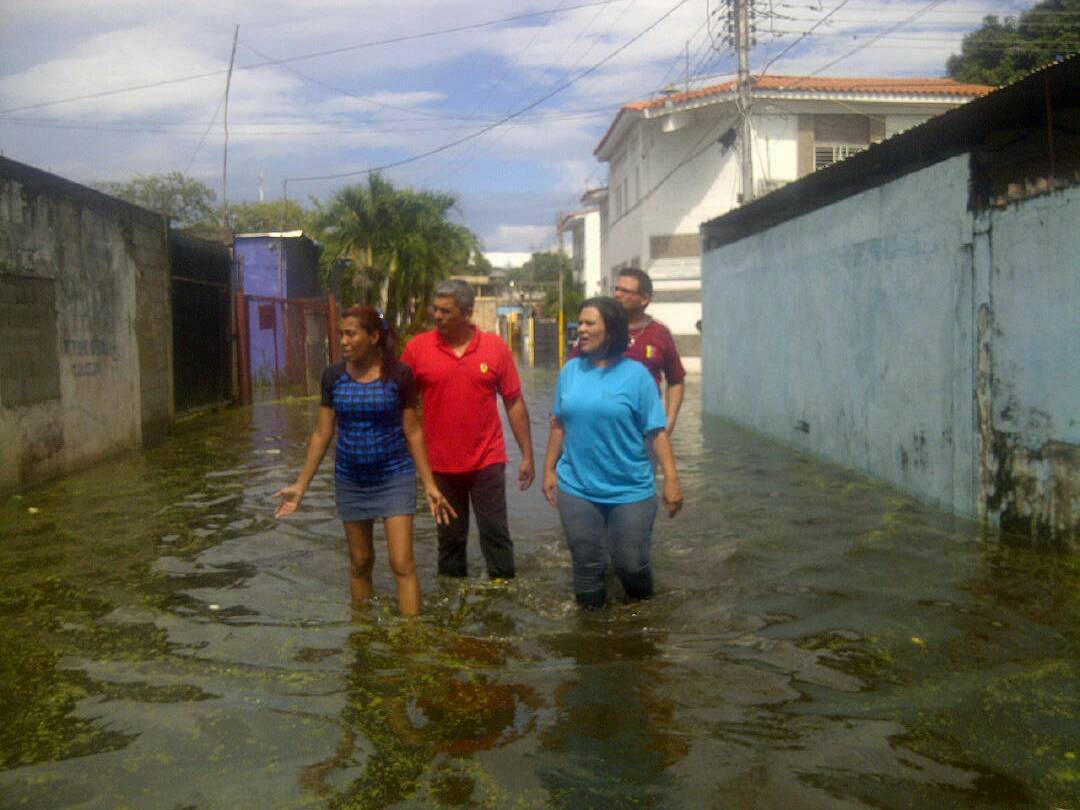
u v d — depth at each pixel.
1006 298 6.88
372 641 4.68
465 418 5.84
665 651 4.54
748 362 14.30
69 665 4.29
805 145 29.39
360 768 3.29
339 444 5.26
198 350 16.17
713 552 6.43
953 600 5.22
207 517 7.62
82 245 10.58
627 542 5.25
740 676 4.17
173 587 5.60
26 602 5.27
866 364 9.55
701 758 3.37
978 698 3.87
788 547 6.53
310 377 23.36
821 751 3.42
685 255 30.77
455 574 5.96
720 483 9.18
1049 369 6.39
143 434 12.45
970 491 7.42
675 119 29.80
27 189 9.21
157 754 3.39
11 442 8.70
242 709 3.79
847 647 4.52
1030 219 6.56
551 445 5.65
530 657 4.46
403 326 34.25
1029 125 8.05
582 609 5.28
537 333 46.59
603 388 5.21
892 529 7.02
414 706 3.84
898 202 8.70
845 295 10.12
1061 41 29.73
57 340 9.82
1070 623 4.81
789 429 12.24
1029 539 6.64
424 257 33.44
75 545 6.64
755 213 14.98
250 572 5.96
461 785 3.17
